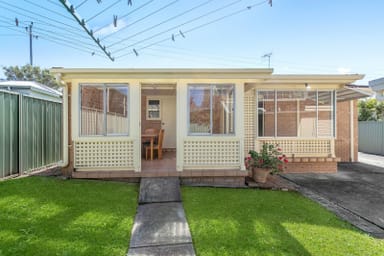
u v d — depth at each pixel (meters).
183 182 6.20
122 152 6.18
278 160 6.57
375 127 13.97
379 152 13.66
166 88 8.85
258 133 8.09
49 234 3.31
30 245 3.00
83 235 3.33
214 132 6.30
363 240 3.41
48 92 10.09
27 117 6.79
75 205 4.38
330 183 6.89
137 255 2.94
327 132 8.15
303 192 5.92
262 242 3.26
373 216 4.44
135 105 6.16
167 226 3.76
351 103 11.10
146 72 5.93
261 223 3.88
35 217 3.82
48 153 7.89
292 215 4.27
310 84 7.93
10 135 6.14
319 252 3.04
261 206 4.67
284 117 8.12
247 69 5.94
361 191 6.09
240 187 6.02
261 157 6.49
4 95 5.95
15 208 4.11
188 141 6.26
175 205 4.68
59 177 6.14
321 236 3.49
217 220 3.98
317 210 4.58
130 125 6.16
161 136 8.45
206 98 6.27
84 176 5.98
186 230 3.62
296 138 8.11
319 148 8.21
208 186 6.03
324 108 8.12
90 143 6.12
